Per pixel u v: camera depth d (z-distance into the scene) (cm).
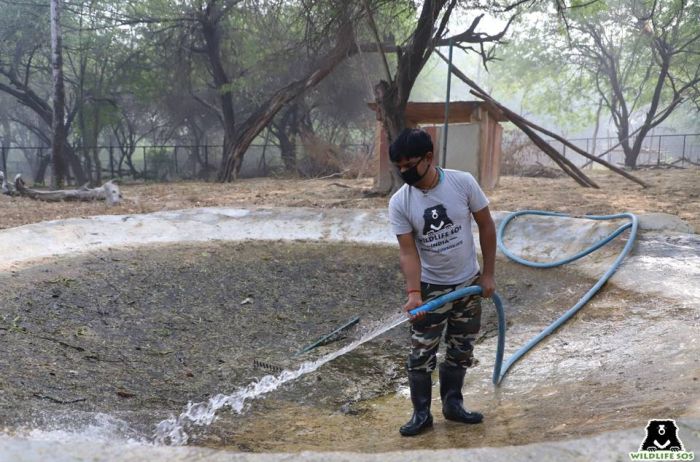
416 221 357
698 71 3009
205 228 1027
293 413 459
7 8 2472
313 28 1716
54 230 914
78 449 257
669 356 458
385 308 731
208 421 432
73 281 724
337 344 625
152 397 469
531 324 651
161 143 3819
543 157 2972
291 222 1060
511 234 964
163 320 654
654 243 841
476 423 384
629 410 341
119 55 2695
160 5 2422
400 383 532
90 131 2962
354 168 2416
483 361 551
